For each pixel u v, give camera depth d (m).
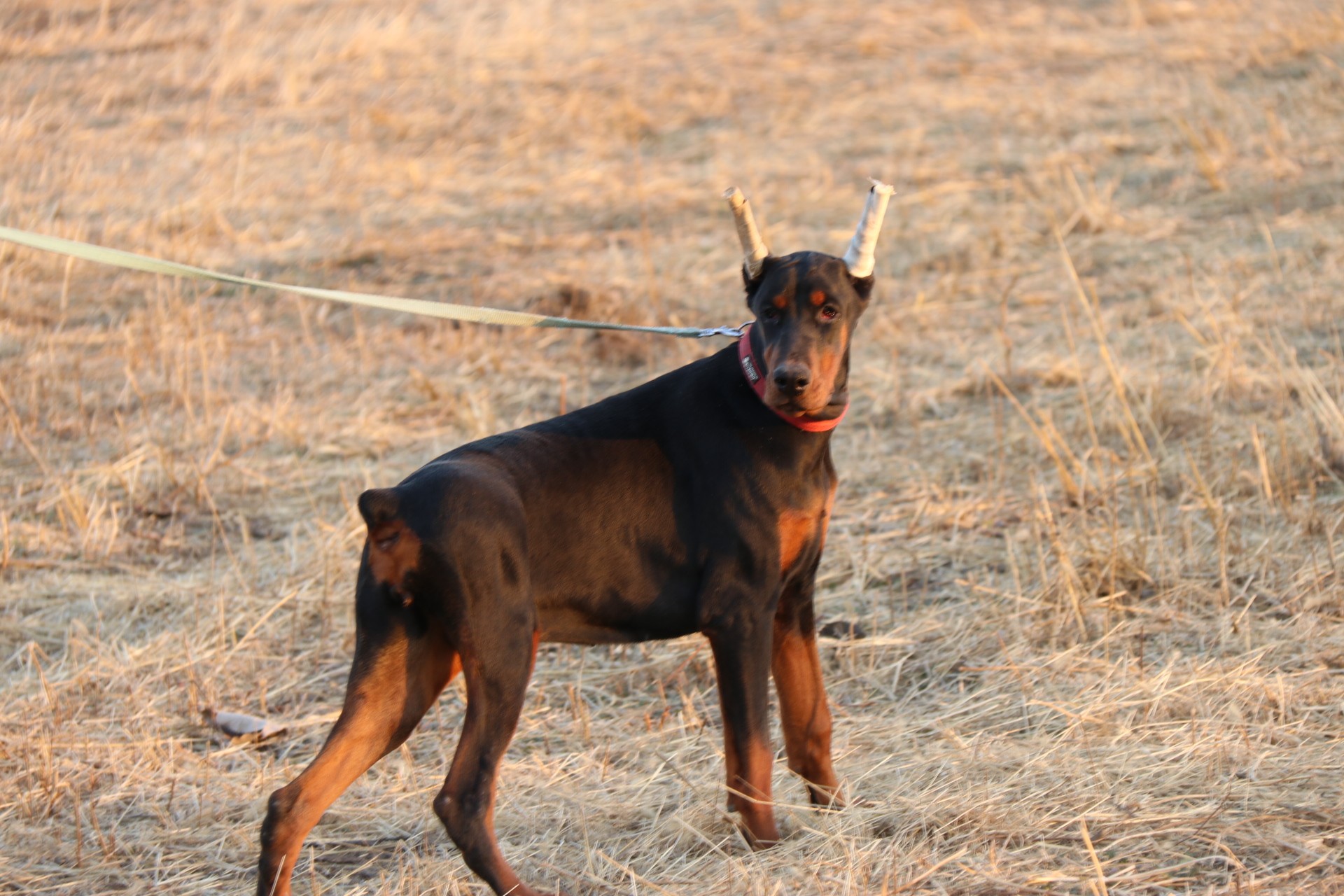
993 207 33.41
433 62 49.44
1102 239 30.66
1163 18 49.88
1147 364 23.53
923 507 19.39
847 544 18.66
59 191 35.31
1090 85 42.59
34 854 11.98
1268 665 14.59
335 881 11.67
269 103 45.03
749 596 11.54
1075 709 13.88
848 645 15.85
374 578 10.48
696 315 27.89
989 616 16.42
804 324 11.48
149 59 49.12
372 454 22.12
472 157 40.38
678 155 40.25
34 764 13.44
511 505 10.85
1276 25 45.78
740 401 11.80
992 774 12.62
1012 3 54.31
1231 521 17.95
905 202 34.44
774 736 14.16
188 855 12.10
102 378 24.86
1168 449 20.47
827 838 11.52
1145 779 12.29
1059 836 11.49
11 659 16.03
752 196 35.69
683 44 51.38
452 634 10.48
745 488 11.54
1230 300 25.69
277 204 35.44
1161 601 16.33
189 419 22.58
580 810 12.51
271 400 24.12
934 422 22.80
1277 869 10.73
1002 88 43.66
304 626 17.00
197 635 16.50
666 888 11.07
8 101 43.81
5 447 21.94
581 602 11.44
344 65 49.22
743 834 11.80
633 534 11.55
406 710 10.55
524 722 14.73
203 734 14.64
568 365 25.83
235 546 19.22
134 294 29.11
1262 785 11.96
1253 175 33.22
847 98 44.31
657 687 15.43
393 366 25.94
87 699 15.07
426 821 12.66
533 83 47.19
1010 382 23.75
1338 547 17.11
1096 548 17.20
